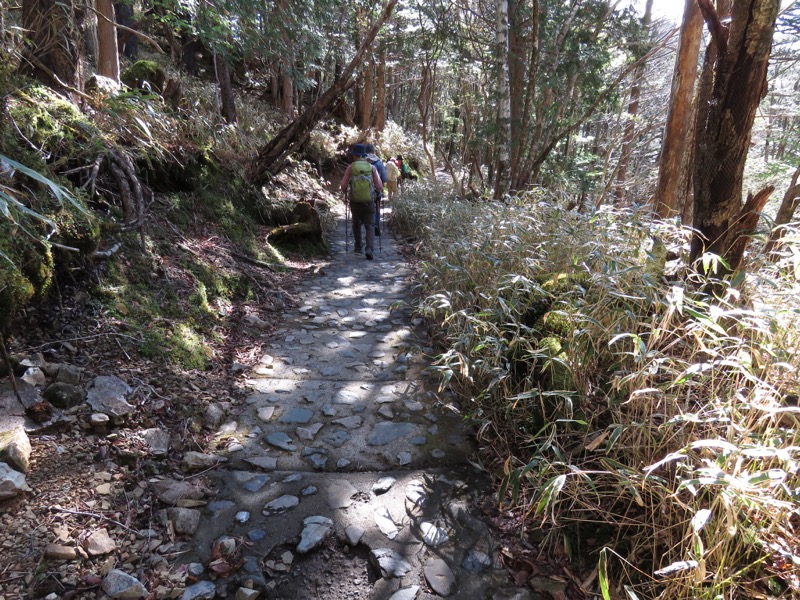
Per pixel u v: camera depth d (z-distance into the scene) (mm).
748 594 1530
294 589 1804
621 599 1697
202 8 5547
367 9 10695
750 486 1434
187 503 2139
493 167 11812
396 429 2826
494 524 2113
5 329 2469
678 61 5195
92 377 2594
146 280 3617
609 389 2379
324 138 13594
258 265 5477
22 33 3637
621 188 11266
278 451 2598
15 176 2713
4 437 2037
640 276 2400
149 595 1703
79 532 1856
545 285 3139
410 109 32125
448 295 3395
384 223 10383
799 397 1801
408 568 1889
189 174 5391
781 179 8258
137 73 5922
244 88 15031
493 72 9383
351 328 4434
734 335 2279
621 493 1826
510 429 2664
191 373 3125
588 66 8875
